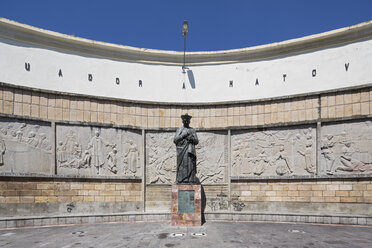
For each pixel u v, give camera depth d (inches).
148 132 721.0
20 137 620.7
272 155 689.0
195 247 422.9
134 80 728.3
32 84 644.1
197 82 743.1
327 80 659.4
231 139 720.3
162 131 725.3
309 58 681.6
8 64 624.7
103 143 687.7
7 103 613.3
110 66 716.7
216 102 729.6
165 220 661.3
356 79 631.8
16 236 497.4
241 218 660.7
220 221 650.2
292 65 695.7
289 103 686.5
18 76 631.8
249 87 722.8
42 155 637.9
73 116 672.4
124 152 700.7
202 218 665.6
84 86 690.2
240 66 733.9
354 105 625.9
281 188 673.0
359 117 615.5
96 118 689.6
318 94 659.4
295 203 658.8
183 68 737.0
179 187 577.0
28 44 649.0
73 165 660.7
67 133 664.4
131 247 424.2
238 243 446.0
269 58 716.7
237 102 719.7
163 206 701.9
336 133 638.5
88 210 658.8
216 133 727.1
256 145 702.5
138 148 712.4
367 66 624.1
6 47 626.2
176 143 596.4
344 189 620.4
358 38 637.3
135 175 701.9
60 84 669.9
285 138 682.8
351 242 447.2
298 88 684.1
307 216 624.4
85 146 674.2
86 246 430.3
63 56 679.7
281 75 702.5
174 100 737.0
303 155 663.8
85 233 520.4
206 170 717.3
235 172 708.0
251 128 708.0
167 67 745.0
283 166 676.7
